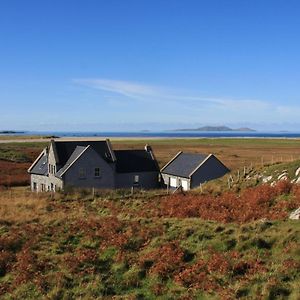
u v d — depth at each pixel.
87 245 25.44
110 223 29.19
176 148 163.00
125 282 20.11
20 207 40.94
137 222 29.19
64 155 67.38
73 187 59.88
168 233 25.67
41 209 40.47
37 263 22.97
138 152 72.94
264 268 19.41
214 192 45.38
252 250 21.45
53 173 66.62
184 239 24.38
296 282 17.64
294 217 28.58
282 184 36.56
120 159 70.06
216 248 22.44
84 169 64.19
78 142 70.19
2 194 53.94
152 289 19.11
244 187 44.00
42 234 28.03
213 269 20.08
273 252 21.08
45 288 20.25
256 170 48.28
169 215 35.22
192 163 66.19
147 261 21.83
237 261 20.36
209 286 18.50
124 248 24.14
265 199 35.00
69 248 25.28
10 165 94.50
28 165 95.69
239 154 130.12
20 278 21.33
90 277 20.97
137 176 69.50
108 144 69.75
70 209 41.34
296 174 39.53
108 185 66.19
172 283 19.55
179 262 21.36
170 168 69.12
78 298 18.83
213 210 35.06
